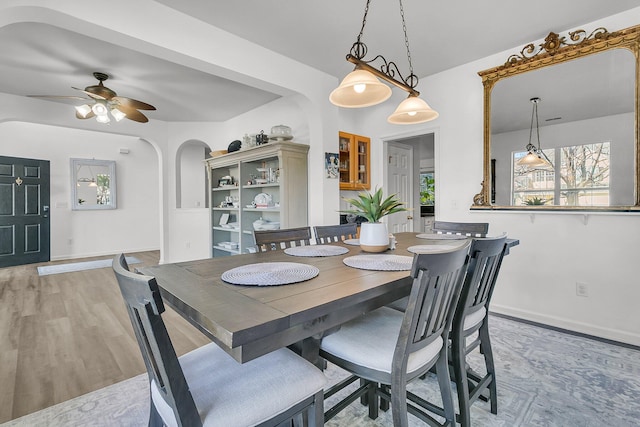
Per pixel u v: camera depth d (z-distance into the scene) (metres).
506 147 2.95
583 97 2.55
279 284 1.16
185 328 2.71
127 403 1.71
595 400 1.71
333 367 2.13
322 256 1.75
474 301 1.53
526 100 2.82
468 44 2.83
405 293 1.34
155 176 7.10
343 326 1.37
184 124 5.52
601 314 2.52
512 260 2.96
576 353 2.24
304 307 0.92
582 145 2.57
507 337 2.51
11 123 5.44
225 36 2.55
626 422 1.54
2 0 1.64
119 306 3.28
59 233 5.96
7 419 1.58
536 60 2.74
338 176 3.57
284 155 3.56
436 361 1.33
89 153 6.28
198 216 5.76
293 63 3.07
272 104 4.37
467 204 3.23
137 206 6.88
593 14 2.40
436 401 1.75
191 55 2.35
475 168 3.17
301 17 2.38
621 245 2.43
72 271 4.89
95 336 2.55
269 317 0.84
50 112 4.32
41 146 5.75
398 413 1.09
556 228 2.71
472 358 2.19
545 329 2.66
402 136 3.82
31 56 2.98
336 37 2.67
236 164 4.50
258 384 0.99
